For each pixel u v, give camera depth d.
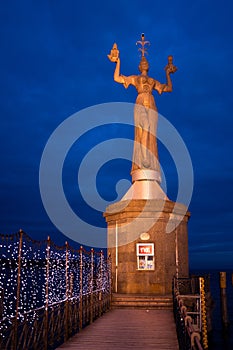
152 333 15.66
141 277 25.48
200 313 19.22
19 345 10.99
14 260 11.85
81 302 16.88
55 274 15.55
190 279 22.83
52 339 13.45
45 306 12.92
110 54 29.69
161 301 23.08
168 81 30.61
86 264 19.27
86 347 13.45
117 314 20.59
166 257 25.77
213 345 32.09
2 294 10.97
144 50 30.17
